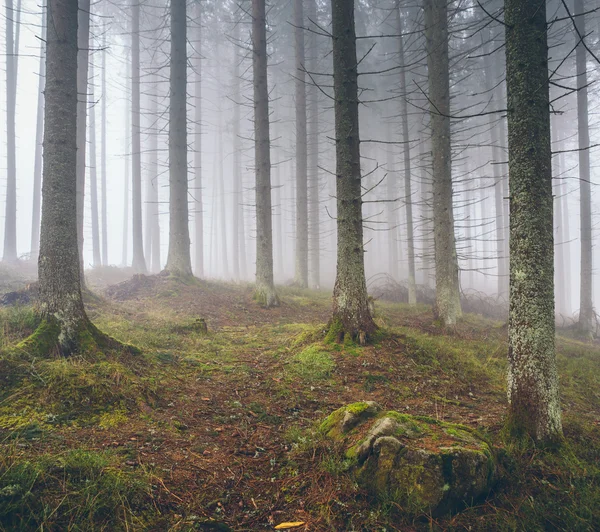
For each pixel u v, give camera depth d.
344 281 8.50
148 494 3.38
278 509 3.57
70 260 6.16
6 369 4.86
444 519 3.56
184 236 15.70
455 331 11.37
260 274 14.52
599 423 6.00
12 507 2.82
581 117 16.88
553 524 3.60
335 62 8.75
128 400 5.06
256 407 5.66
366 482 3.85
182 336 9.04
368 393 6.43
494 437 4.95
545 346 4.78
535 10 4.89
